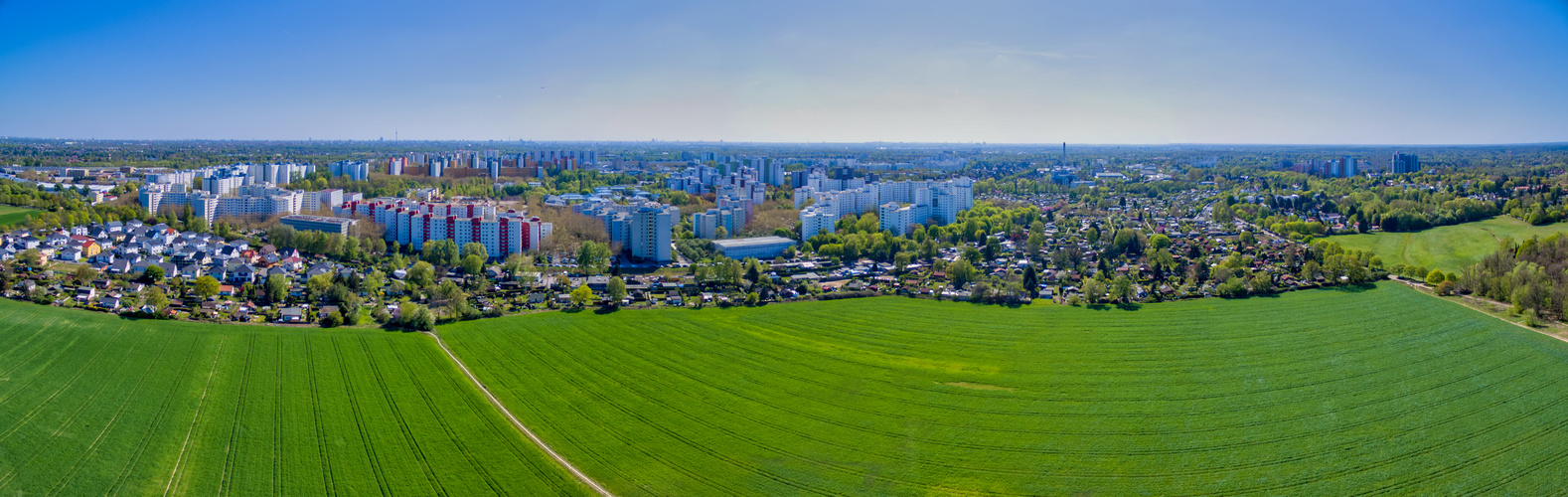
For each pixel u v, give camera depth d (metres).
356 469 173.75
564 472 173.75
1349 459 179.50
